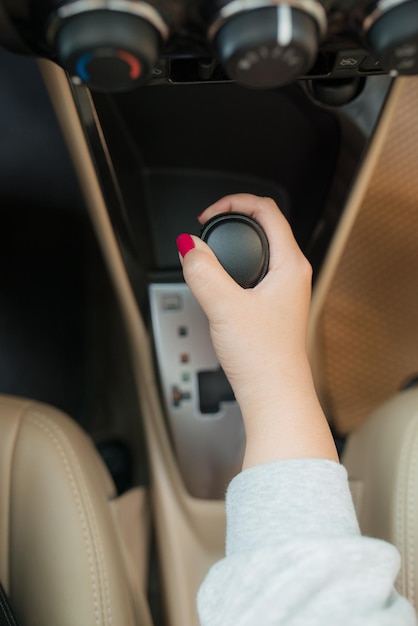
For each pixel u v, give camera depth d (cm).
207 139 70
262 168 75
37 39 39
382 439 68
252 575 37
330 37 39
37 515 61
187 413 81
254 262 50
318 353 107
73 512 61
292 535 38
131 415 108
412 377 109
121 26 33
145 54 34
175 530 82
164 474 83
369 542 39
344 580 37
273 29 32
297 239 75
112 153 63
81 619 57
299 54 33
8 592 62
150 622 71
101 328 111
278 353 45
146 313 80
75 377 109
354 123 60
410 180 108
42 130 114
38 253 111
